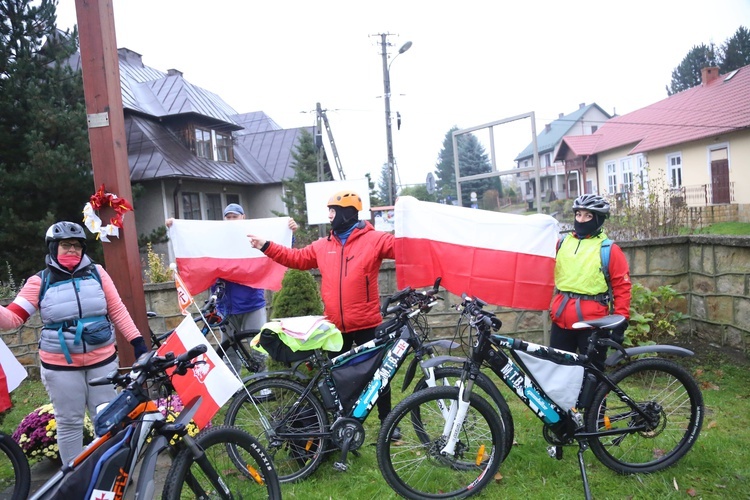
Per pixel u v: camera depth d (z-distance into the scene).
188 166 18.98
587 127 47.28
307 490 3.13
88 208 3.21
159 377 2.47
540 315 5.44
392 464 3.01
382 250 3.42
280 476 3.26
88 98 3.28
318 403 3.26
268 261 4.38
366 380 3.18
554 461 3.27
